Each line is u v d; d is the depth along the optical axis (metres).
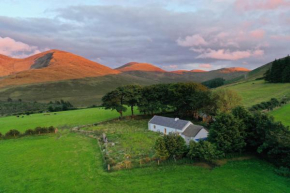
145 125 75.00
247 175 34.25
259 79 149.50
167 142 39.34
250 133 41.59
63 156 45.25
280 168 35.56
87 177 35.16
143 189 30.83
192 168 36.84
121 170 36.97
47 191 31.19
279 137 36.09
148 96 88.69
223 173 35.00
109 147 49.75
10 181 34.44
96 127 72.69
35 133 65.00
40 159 43.91
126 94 85.38
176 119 61.31
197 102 71.00
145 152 45.72
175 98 81.94
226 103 64.12
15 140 59.69
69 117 95.56
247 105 79.44
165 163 38.38
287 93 93.81
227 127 40.66
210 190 30.11
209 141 41.94
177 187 31.03
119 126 73.44
